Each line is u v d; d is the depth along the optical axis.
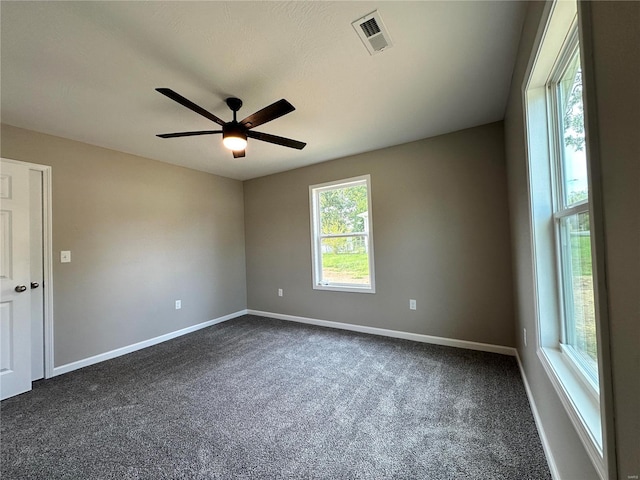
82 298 2.94
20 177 2.53
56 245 2.78
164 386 2.42
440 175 3.19
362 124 2.82
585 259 1.23
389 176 3.51
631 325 0.60
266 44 1.65
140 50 1.66
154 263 3.60
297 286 4.34
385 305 3.58
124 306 3.28
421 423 1.83
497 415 1.88
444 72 1.99
